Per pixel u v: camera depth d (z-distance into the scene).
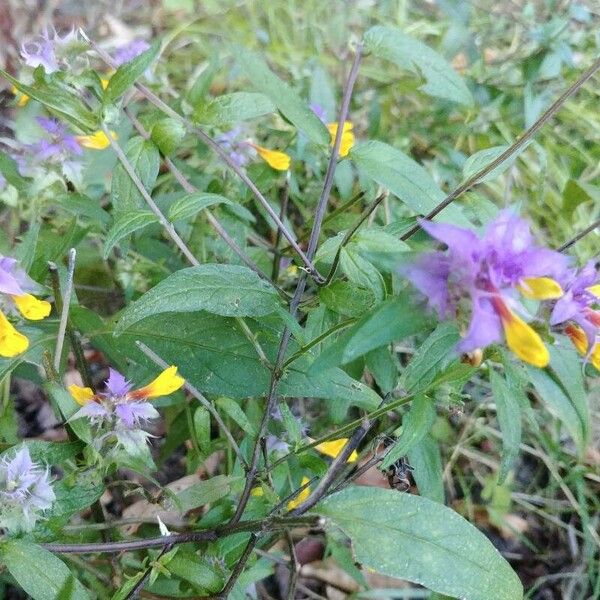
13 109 0.31
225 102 0.20
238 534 0.18
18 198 0.23
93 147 0.23
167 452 0.24
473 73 0.34
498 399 0.16
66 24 0.40
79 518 0.23
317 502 0.16
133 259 0.25
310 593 0.26
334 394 0.18
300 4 0.41
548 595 0.28
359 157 0.20
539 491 0.29
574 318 0.14
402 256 0.12
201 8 0.41
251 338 0.19
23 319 0.18
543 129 0.35
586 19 0.33
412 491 0.27
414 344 0.29
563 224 0.33
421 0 0.43
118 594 0.17
